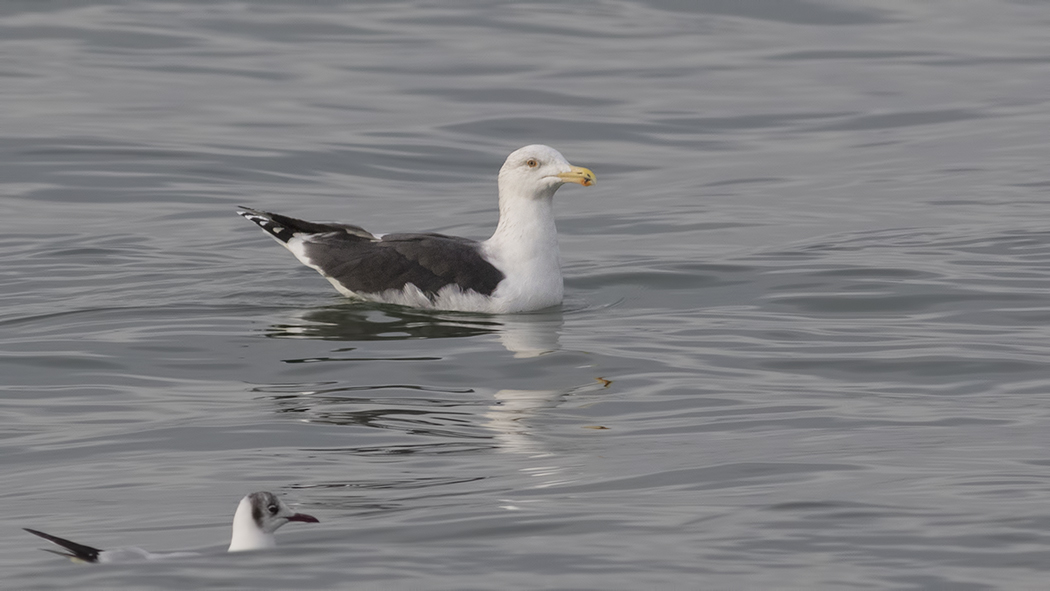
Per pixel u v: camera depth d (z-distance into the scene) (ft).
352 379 46.78
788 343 51.13
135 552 30.12
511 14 127.95
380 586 28.04
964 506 32.91
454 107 99.66
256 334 52.75
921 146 91.35
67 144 88.17
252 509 30.76
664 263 64.85
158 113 96.27
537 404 43.78
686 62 112.88
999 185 80.64
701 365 48.26
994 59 114.62
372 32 121.19
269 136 91.86
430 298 56.59
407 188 83.30
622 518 32.45
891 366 47.78
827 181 83.25
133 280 61.82
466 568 29.12
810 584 28.17
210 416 42.57
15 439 40.50
